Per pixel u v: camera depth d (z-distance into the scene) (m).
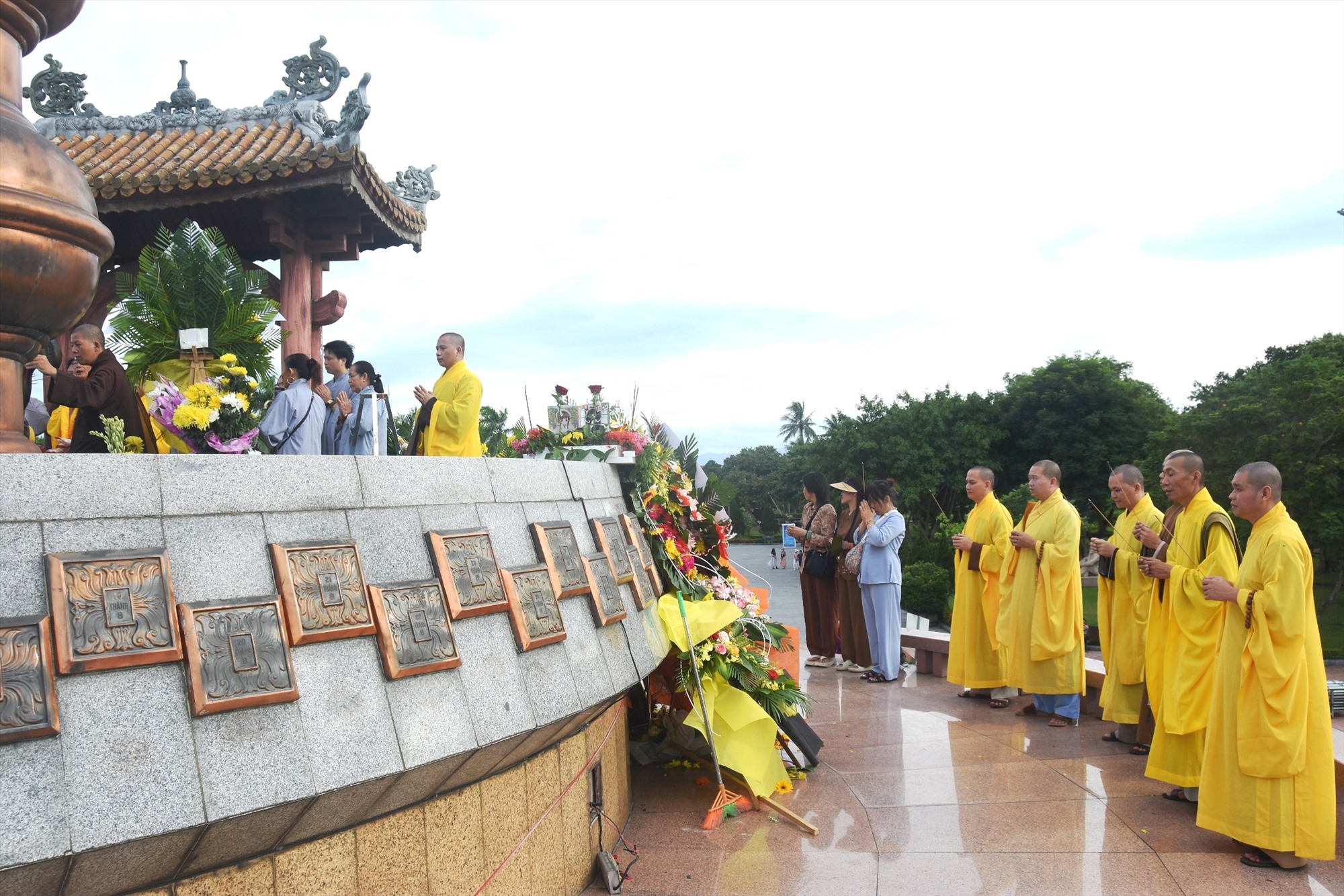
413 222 11.52
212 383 5.39
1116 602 6.75
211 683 2.30
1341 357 41.12
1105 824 5.12
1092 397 51.06
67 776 2.02
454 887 3.18
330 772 2.47
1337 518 34.47
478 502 3.47
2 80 3.08
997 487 54.59
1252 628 4.52
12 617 2.05
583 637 3.82
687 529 6.52
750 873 4.50
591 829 4.39
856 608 9.75
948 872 4.48
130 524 2.34
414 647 2.85
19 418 3.13
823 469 55.94
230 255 6.86
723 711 5.62
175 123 10.52
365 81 9.09
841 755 6.61
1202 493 5.46
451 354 6.77
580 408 6.53
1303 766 4.40
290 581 2.58
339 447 6.70
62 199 3.00
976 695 8.60
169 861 2.25
